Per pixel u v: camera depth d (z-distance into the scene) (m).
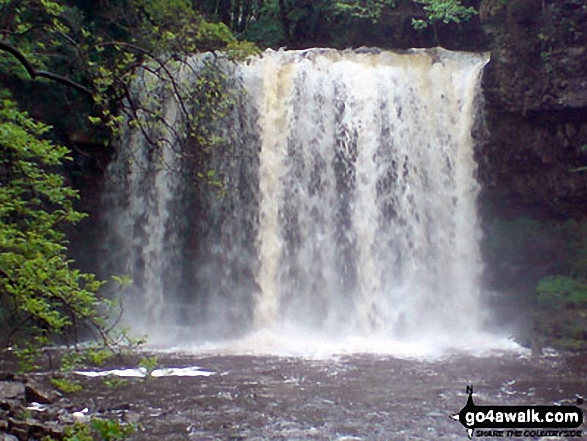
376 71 25.62
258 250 25.22
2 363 15.64
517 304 23.91
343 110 25.52
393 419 12.09
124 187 24.97
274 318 24.86
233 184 25.20
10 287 7.86
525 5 22.77
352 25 32.06
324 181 25.28
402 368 16.98
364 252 24.92
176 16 18.05
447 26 31.22
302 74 25.72
